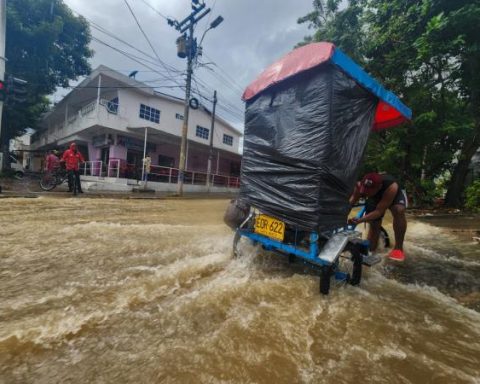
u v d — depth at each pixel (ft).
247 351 5.06
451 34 21.98
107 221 16.44
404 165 34.22
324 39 36.11
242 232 10.22
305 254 8.35
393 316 6.79
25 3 48.19
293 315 6.46
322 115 8.34
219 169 79.87
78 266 8.87
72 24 54.34
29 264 8.89
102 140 55.83
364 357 5.15
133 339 5.21
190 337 5.36
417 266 11.21
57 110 69.36
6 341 4.98
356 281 8.61
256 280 8.44
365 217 10.34
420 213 28.73
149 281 7.89
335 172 8.41
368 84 9.20
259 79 10.60
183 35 44.19
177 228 15.43
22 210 18.76
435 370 4.91
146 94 55.93
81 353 4.77
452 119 29.96
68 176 30.91
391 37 27.17
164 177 58.59
